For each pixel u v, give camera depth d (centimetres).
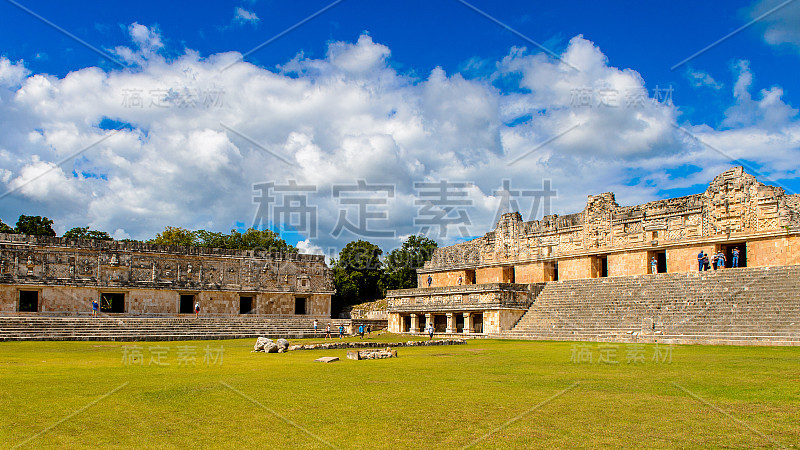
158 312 4769
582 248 4650
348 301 6712
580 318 3684
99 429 949
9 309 4244
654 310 3381
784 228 3519
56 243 4431
